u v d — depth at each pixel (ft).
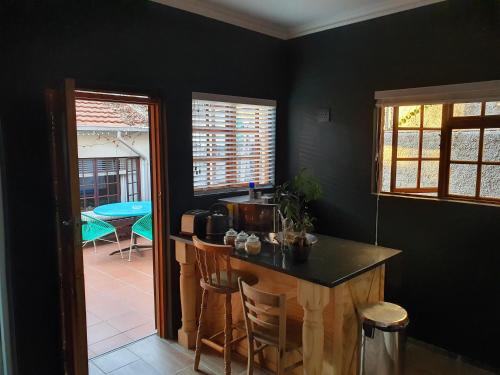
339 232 12.03
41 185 7.99
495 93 8.79
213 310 10.21
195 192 11.25
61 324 8.43
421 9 9.86
